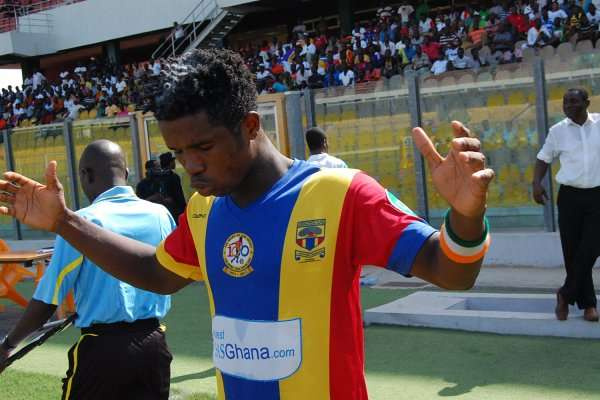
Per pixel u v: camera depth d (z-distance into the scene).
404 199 9.91
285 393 1.73
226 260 1.80
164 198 8.82
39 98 27.11
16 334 2.99
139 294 3.05
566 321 5.78
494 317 6.07
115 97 23.66
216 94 1.66
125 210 3.16
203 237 1.87
